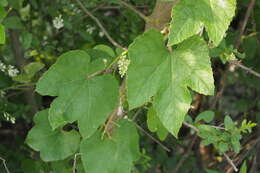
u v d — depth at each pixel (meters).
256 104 1.67
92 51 1.07
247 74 1.58
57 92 0.99
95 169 1.04
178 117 0.91
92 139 1.06
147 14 1.58
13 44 1.54
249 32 1.56
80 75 1.00
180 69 0.92
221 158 1.61
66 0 1.53
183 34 0.86
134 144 1.07
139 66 0.93
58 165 1.19
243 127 1.18
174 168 1.67
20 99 1.63
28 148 1.63
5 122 1.87
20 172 1.57
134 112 1.33
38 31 1.74
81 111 0.98
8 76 1.45
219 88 1.72
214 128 1.19
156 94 0.92
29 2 1.60
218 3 0.87
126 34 1.61
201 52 0.92
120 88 1.09
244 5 1.50
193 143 1.67
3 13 1.00
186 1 0.87
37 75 1.48
